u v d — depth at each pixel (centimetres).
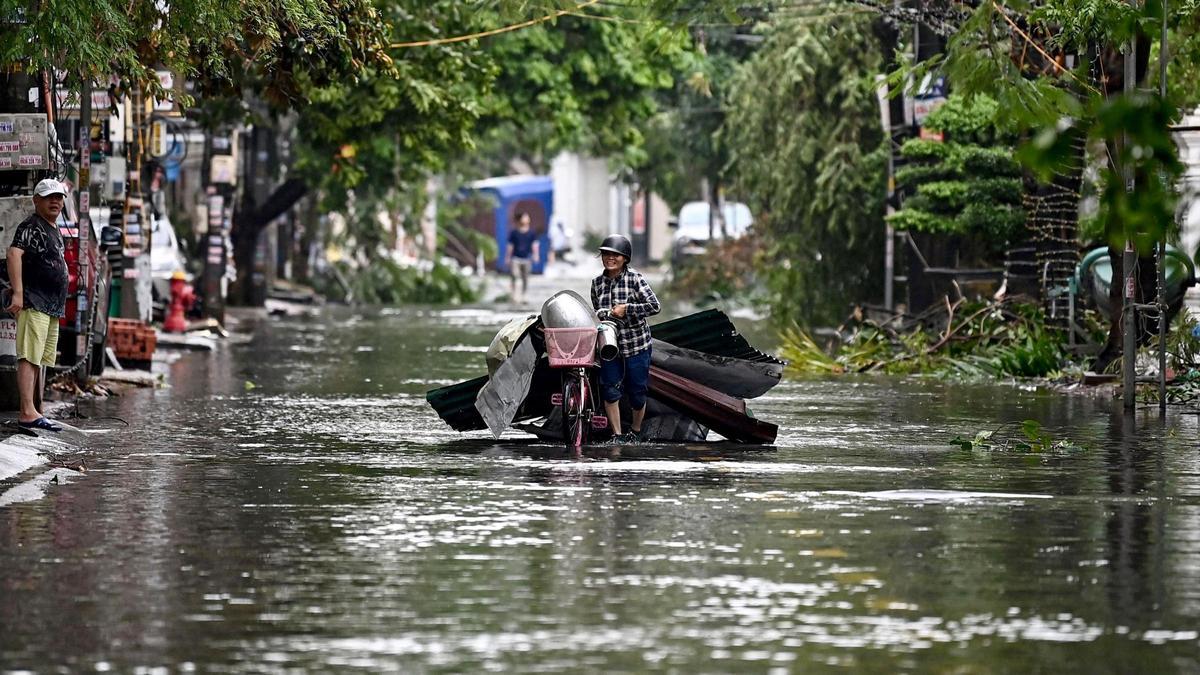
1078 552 2602
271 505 3041
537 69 9912
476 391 4075
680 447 3916
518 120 10181
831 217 8581
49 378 4916
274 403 5006
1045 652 2006
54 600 2272
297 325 9544
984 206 7038
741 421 3975
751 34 12194
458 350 7525
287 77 5044
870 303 8838
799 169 8694
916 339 6575
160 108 6800
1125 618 2175
